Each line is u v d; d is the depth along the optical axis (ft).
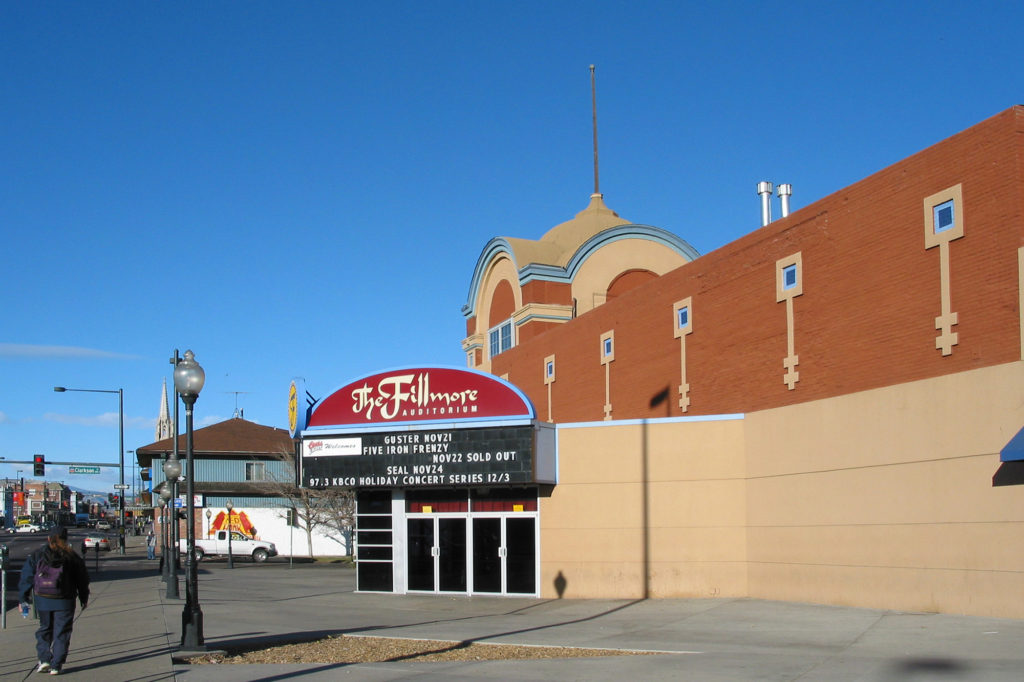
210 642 54.34
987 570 55.52
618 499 79.56
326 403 87.30
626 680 40.37
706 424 78.28
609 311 107.24
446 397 83.61
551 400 121.80
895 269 64.75
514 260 142.72
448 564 85.76
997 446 55.36
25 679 41.32
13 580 123.24
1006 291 55.77
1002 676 38.22
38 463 196.54
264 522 188.34
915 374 62.34
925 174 62.64
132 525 487.20
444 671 43.68
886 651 46.37
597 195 160.25
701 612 66.95
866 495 64.75
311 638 56.49
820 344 72.02
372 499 90.27
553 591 80.53
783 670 41.75
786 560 71.61
